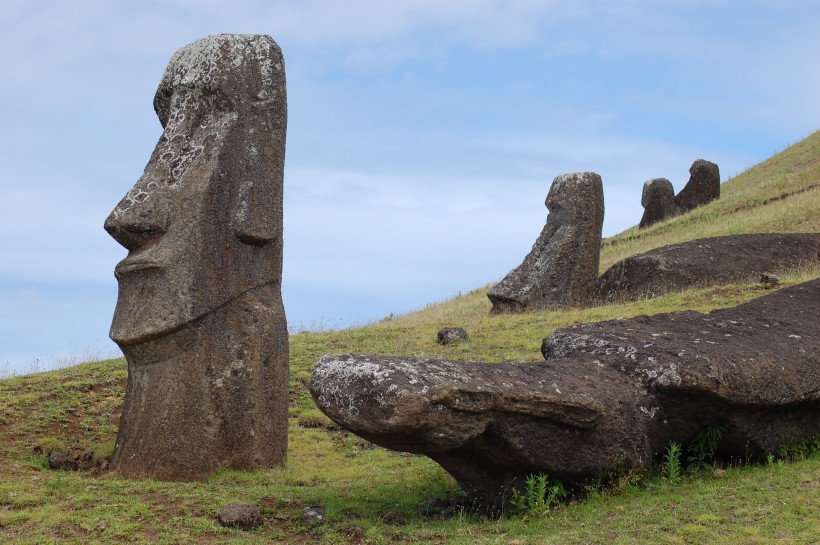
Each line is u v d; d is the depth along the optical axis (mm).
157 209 10117
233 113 10617
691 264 21344
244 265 10641
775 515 7484
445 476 9578
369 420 7141
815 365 9492
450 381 7266
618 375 8742
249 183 10617
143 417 9969
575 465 8109
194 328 10156
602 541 7164
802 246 22453
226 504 8391
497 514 8125
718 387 8508
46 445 10922
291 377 14500
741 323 10328
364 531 7785
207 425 10148
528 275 21969
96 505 8312
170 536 7641
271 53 10969
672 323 10336
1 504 8398
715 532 7195
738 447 9078
